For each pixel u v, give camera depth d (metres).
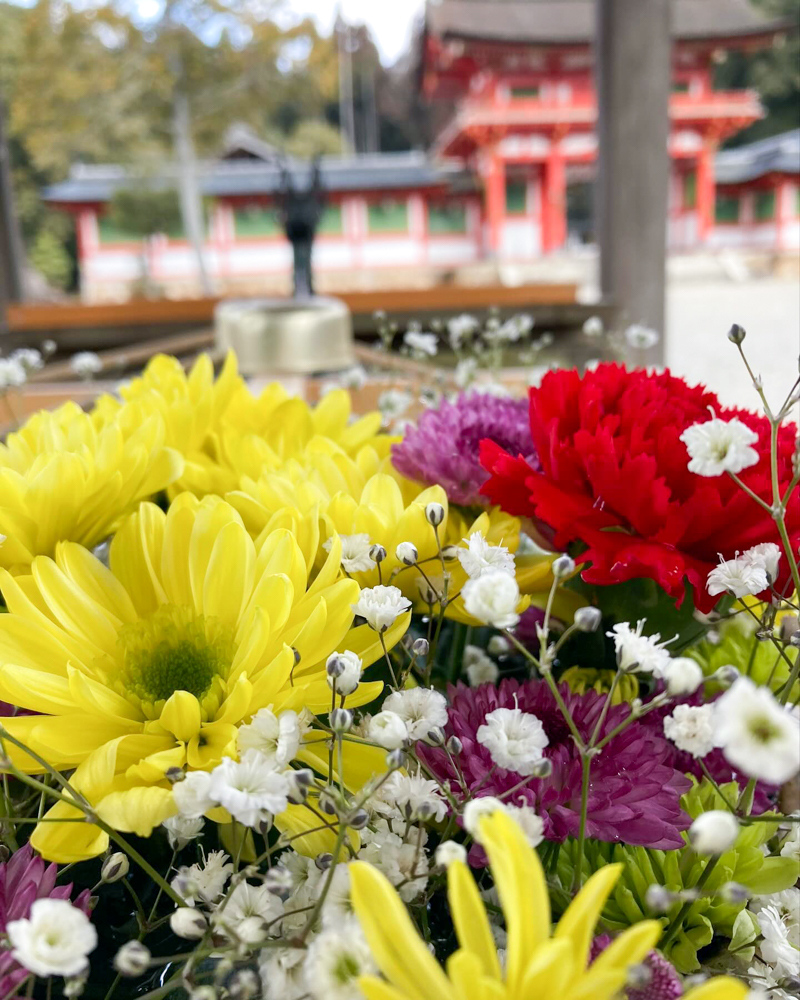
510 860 0.17
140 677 0.29
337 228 18.95
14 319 2.24
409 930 0.17
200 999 0.20
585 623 0.24
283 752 0.24
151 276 18.23
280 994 0.22
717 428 0.26
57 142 13.05
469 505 0.38
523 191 18.44
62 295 18.84
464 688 0.31
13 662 0.28
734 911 0.27
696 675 0.22
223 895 0.27
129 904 0.31
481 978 0.16
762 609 0.36
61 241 19.48
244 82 12.95
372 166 18.91
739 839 0.28
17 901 0.24
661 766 0.28
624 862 0.28
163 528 0.33
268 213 18.34
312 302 1.19
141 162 14.00
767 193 16.42
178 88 12.70
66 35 11.59
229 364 0.47
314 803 0.27
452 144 19.00
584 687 0.35
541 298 2.17
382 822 0.28
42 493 0.32
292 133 20.69
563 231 18.47
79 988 0.21
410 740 0.26
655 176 2.05
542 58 16.88
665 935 0.27
